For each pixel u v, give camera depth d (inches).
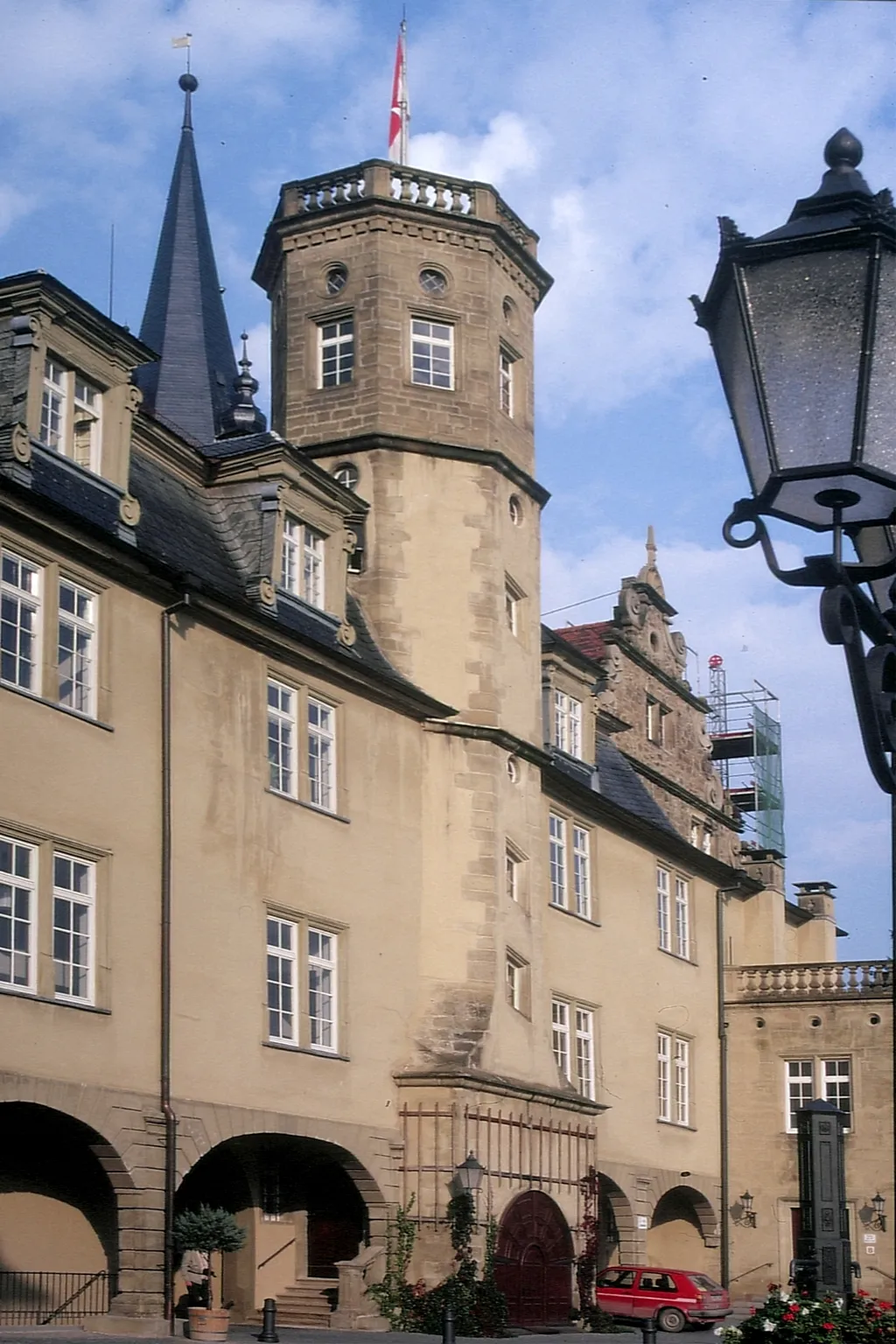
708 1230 1840.6
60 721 1011.9
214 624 1154.7
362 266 1462.8
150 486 1193.4
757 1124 1895.9
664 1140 1736.0
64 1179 1037.2
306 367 1472.7
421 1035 1304.1
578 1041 1590.8
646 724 1980.8
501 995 1360.7
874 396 233.0
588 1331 1375.5
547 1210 1368.1
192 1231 1042.7
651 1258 1843.0
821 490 238.2
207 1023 1099.9
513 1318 1298.0
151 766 1082.7
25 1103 953.5
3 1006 941.8
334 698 1273.4
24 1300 1000.9
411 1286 1230.9
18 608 997.8
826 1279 763.4
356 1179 1235.2
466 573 1427.2
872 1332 582.9
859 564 249.3
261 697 1192.2
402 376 1444.4
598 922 1643.7
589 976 1611.7
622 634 1937.7
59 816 1001.5
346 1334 1158.3
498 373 1489.9
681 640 2097.7
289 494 1263.5
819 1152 781.9
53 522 1012.5
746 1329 595.8
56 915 1001.5
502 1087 1316.4
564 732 1643.7
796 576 242.7
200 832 1117.7
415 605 1407.5
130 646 1079.0
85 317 1074.1
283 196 1509.6
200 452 1259.2
